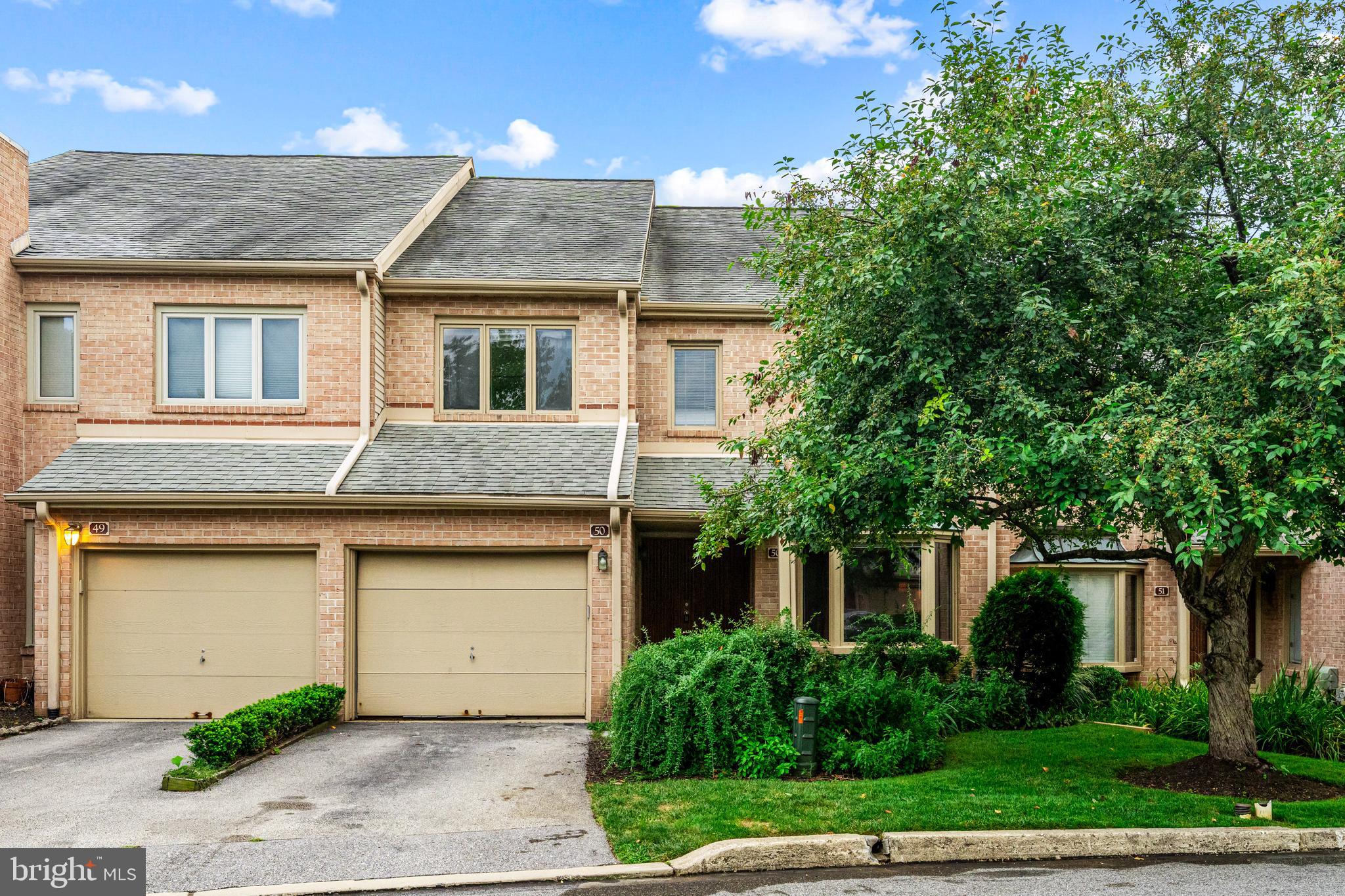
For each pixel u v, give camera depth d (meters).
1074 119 8.50
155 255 12.33
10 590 12.12
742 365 13.99
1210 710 8.58
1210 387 6.79
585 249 14.06
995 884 5.79
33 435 12.34
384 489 11.29
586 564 11.81
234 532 11.45
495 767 8.84
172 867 5.95
